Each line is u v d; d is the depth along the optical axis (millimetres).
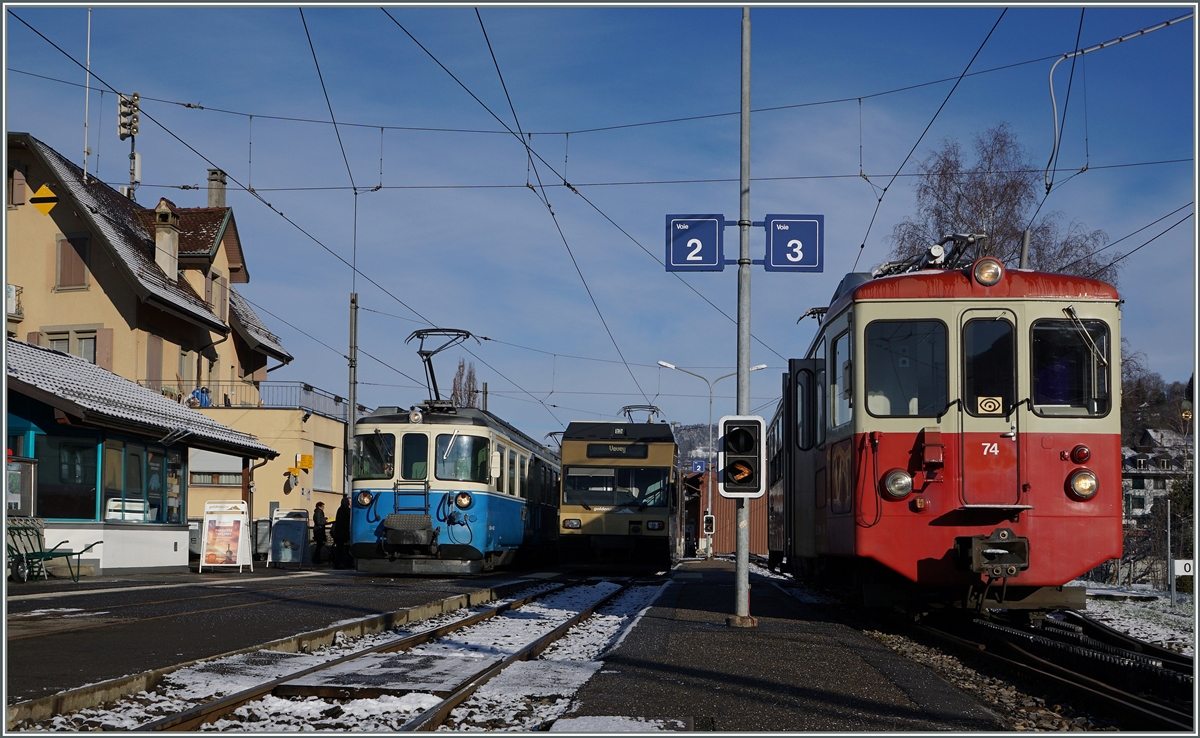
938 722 7305
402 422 24016
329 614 13648
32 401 19672
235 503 24328
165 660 9141
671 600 17969
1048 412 11961
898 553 11922
